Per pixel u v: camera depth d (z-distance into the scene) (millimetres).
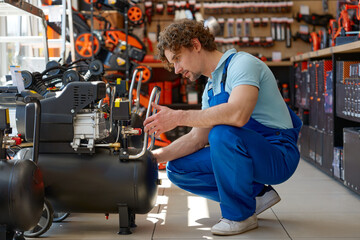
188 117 2092
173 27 2205
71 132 2145
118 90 3213
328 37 5125
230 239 2193
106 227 2436
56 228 2426
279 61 6309
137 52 4949
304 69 5363
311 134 4691
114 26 5758
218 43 6754
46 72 2625
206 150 2451
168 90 6199
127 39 4840
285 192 3338
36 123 1996
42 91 2574
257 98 2123
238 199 2242
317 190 3414
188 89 6305
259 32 6867
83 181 2211
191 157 2443
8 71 4641
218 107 2080
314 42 5449
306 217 2619
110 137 2660
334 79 3846
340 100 3689
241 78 2121
